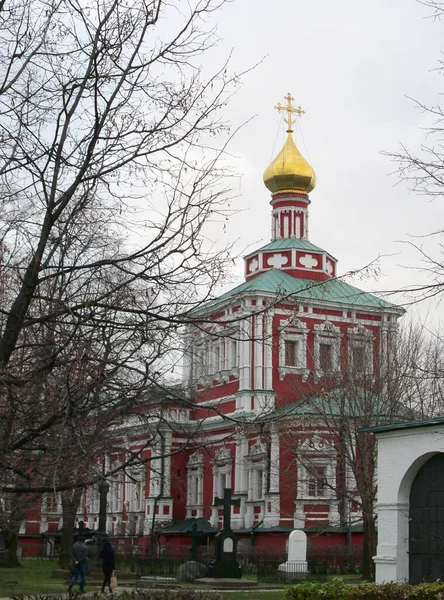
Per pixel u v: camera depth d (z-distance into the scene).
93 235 14.03
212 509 62.53
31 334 13.55
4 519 15.03
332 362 49.12
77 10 12.96
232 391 60.44
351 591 18.09
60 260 12.69
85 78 12.37
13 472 12.46
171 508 64.75
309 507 54.53
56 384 11.70
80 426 11.51
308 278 65.50
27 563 56.78
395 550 23.89
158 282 12.46
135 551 59.50
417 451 23.62
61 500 16.38
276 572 40.31
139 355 13.07
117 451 12.39
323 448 48.16
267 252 66.69
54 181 12.33
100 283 13.10
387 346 46.69
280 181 68.62
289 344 59.56
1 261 14.99
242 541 57.56
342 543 53.72
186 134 12.86
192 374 18.27
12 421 11.84
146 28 12.58
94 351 12.23
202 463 64.31
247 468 59.06
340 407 42.34
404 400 43.69
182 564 40.44
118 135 12.70
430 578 23.20
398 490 24.09
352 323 54.50
